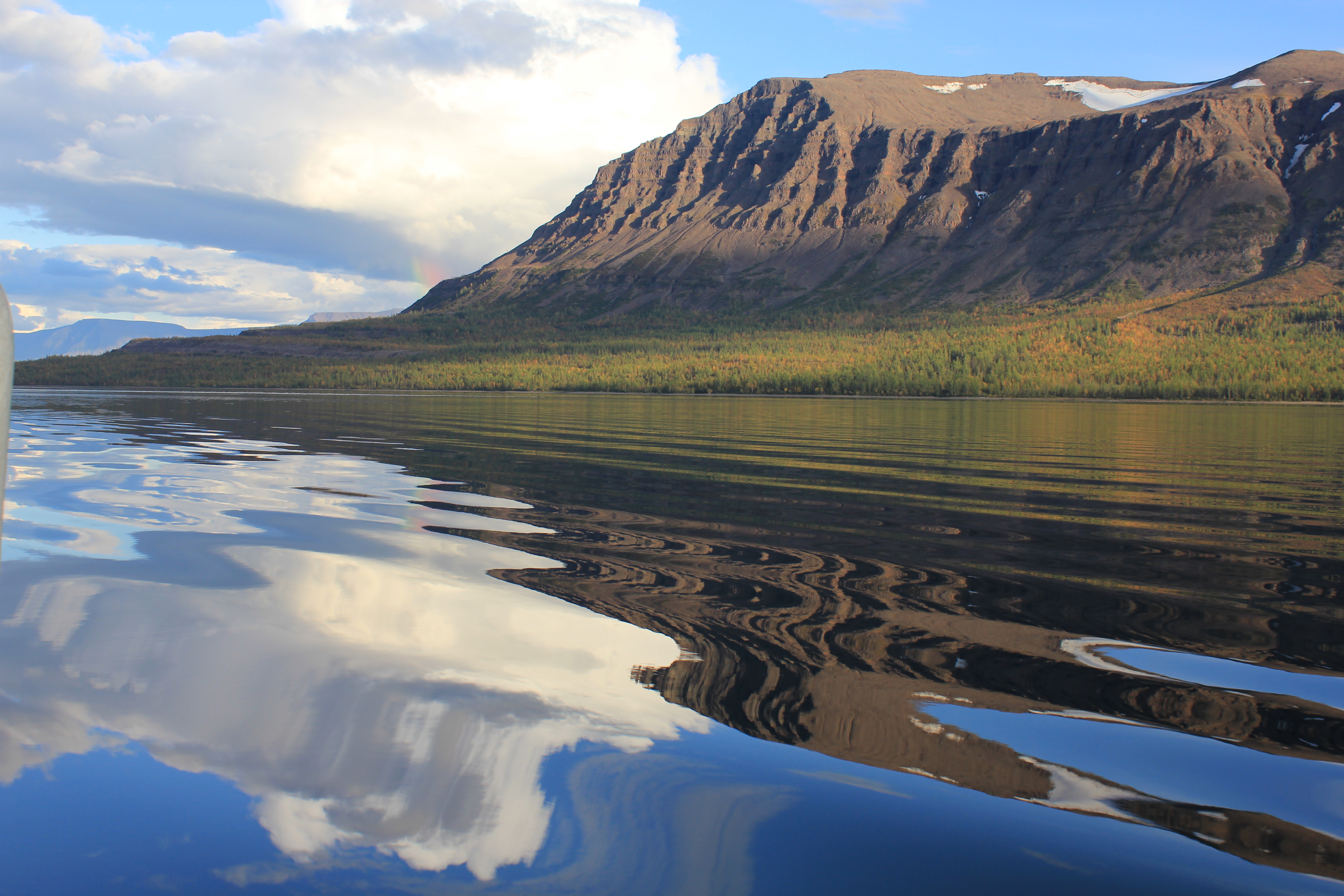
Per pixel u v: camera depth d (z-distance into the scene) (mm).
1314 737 5102
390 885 3465
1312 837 3982
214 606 7711
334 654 6418
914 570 9547
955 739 5031
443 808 4164
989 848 3838
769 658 6418
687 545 10828
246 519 12375
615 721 5223
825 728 5164
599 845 3807
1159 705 5582
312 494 15039
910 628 7223
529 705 5461
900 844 3881
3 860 3631
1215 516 13977
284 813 4105
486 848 3832
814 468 20875
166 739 4898
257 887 3465
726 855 3768
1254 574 9594
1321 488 18375
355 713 5301
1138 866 3734
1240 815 4188
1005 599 8289
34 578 8609
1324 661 6500
